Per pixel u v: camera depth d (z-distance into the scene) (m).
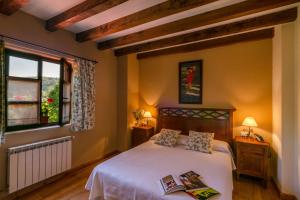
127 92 4.12
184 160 2.45
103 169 2.13
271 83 3.01
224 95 3.43
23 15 2.39
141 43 3.73
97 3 1.96
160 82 4.19
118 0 1.85
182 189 1.62
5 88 2.26
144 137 3.96
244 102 3.24
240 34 3.21
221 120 3.35
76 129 3.08
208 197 1.53
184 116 3.75
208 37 2.89
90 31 2.95
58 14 2.45
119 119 4.22
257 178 2.95
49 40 2.73
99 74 3.75
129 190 1.79
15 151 2.21
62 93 3.02
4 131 2.12
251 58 3.18
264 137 3.05
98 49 3.69
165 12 2.08
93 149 3.61
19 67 2.46
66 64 3.12
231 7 2.13
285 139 2.39
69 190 2.55
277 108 2.65
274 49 2.85
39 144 2.48
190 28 2.53
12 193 2.30
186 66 3.82
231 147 3.23
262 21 2.43
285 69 2.39
